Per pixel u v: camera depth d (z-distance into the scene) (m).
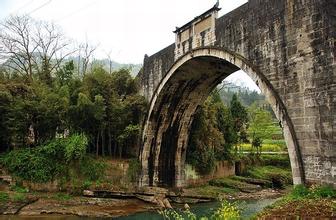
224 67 27.05
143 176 32.09
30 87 31.72
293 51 17.42
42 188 27.86
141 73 34.16
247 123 53.44
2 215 23.31
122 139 32.53
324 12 15.93
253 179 41.66
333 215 11.31
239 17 21.42
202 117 36.56
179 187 33.88
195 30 25.92
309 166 16.27
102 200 27.69
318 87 16.00
